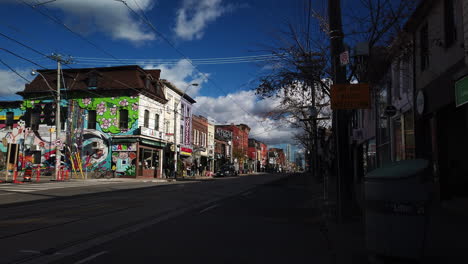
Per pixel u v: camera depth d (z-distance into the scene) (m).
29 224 7.73
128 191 17.00
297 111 21.95
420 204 4.51
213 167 60.25
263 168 115.94
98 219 8.55
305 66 10.19
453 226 7.22
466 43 9.15
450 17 10.81
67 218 8.57
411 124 14.45
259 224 8.46
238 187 21.42
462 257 4.93
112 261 5.11
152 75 37.81
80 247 5.83
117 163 33.69
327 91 10.73
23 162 34.59
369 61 8.77
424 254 4.55
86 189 17.83
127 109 34.22
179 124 43.47
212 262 5.18
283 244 6.41
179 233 7.23
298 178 39.03
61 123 35.06
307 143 46.34
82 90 34.81
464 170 11.30
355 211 8.05
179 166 40.75
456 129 11.48
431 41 12.02
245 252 5.80
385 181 4.67
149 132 35.19
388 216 4.61
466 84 9.16
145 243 6.29
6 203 11.50
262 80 10.83
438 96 11.41
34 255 5.27
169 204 11.89
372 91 10.96
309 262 5.27
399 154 16.38
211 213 10.15
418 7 12.10
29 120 35.69
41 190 16.77
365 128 24.52
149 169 36.06
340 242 6.06
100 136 34.25
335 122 8.39
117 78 34.47
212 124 59.66
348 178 8.15
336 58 8.39
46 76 36.06
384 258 4.71
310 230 7.79
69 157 33.78
